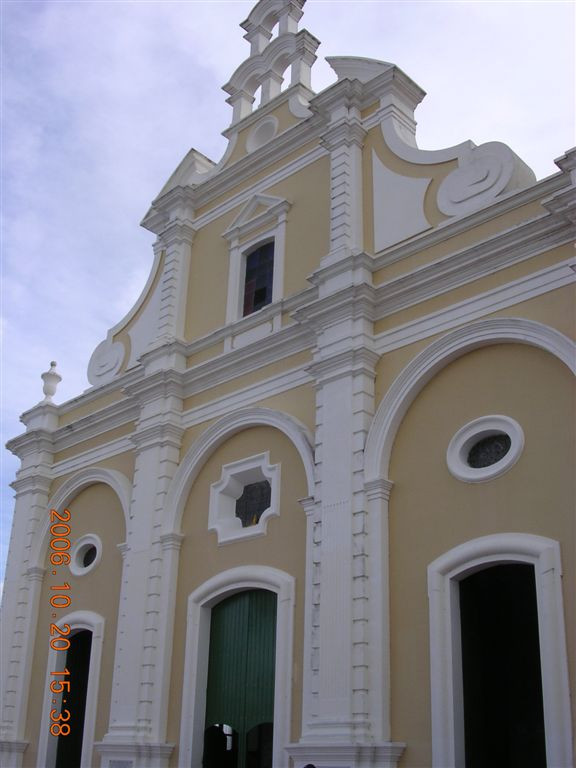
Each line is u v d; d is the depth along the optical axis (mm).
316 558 13156
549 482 11164
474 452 12305
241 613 14711
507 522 11414
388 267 14297
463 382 12609
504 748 11219
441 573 11766
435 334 13133
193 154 19922
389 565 12453
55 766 17094
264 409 15258
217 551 15250
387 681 11844
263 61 19547
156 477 16578
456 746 10977
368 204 15289
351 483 13094
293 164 17234
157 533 16094
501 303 12414
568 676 10148
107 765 14883
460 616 11664
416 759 11281
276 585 13891
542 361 11789
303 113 17625
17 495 20266
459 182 14000
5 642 18719
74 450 19703
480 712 11398
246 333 16562
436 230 13656
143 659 15188
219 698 14492
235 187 18516
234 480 15641
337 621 12453
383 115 15781
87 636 18078
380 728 11578
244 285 17406
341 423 13586
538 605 10633
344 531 12898
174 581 15602
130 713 14945
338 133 15969
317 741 11914
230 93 20047
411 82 15992
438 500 12258
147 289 19828
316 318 14523
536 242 12266
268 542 14469
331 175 15867
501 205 12930
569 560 10633
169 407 16984
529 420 11656
